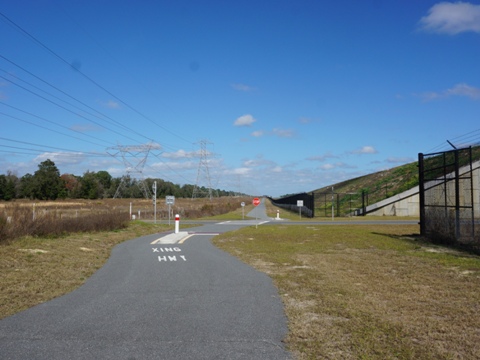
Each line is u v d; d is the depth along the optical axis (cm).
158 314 735
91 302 825
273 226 3375
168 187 12812
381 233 2433
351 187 8406
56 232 1959
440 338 586
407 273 1119
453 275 1077
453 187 2420
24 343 577
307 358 521
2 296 848
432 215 1942
